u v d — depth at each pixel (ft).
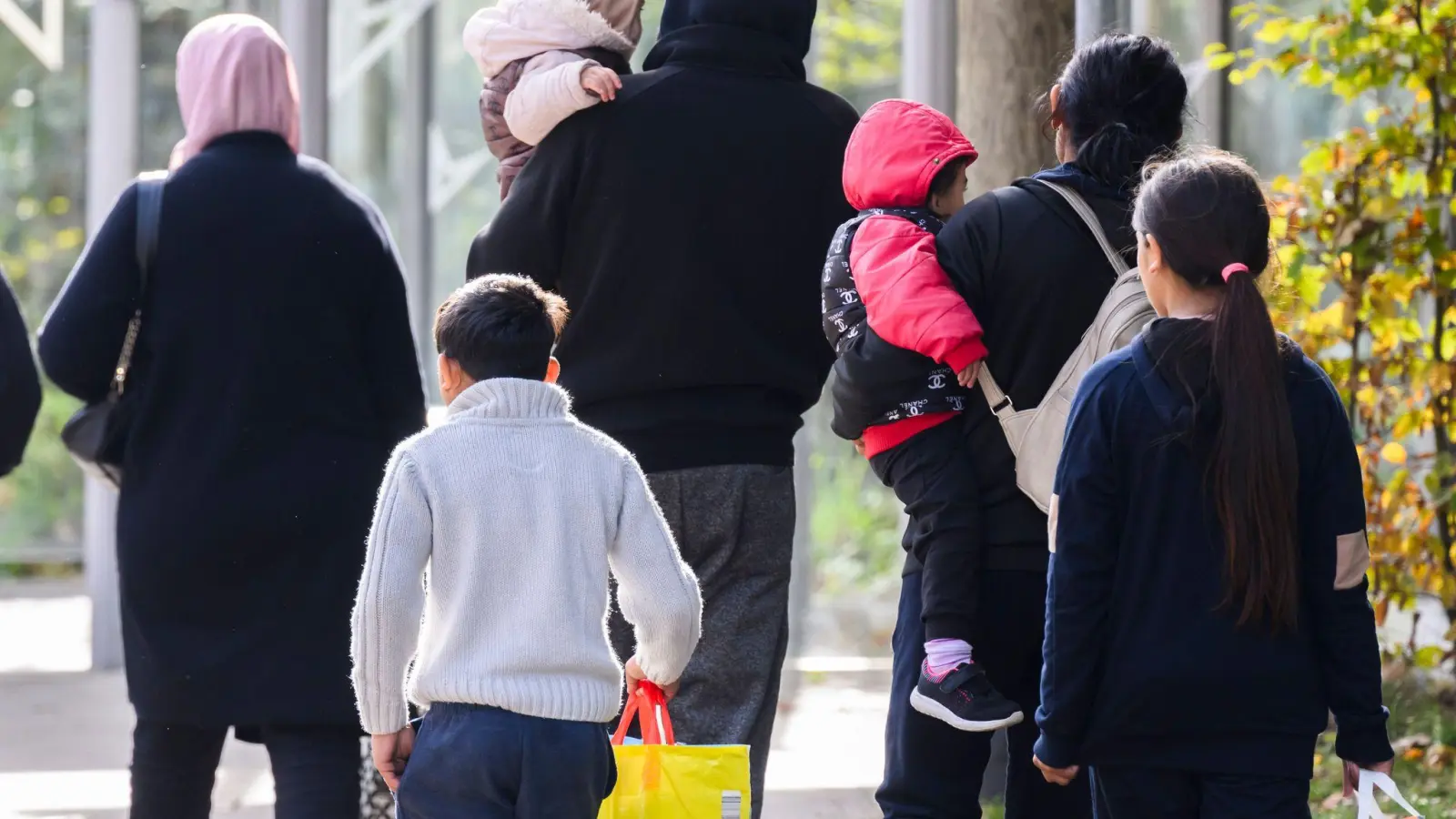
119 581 47.14
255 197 47.34
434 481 36.24
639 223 47.03
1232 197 36.19
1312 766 35.37
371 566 35.78
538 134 47.57
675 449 47.39
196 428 46.42
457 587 36.19
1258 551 34.47
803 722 91.91
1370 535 76.18
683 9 50.03
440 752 35.73
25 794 73.05
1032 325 41.04
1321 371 36.60
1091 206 41.47
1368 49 73.05
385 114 152.76
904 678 42.52
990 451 41.91
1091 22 60.75
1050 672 35.73
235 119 48.42
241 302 46.65
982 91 71.72
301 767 47.03
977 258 41.39
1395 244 74.33
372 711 36.24
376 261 48.83
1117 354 36.35
